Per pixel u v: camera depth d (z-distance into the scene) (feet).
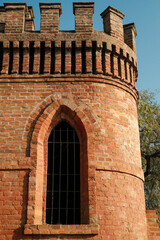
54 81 32.07
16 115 30.66
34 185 27.81
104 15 36.73
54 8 34.37
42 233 26.22
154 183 63.10
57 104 31.14
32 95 31.48
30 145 29.35
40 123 30.27
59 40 33.01
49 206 28.81
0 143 29.53
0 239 26.32
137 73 38.34
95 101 31.65
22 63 32.76
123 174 30.19
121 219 28.25
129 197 29.89
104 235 26.99
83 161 29.99
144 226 31.35
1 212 27.12
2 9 40.83
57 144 31.01
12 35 33.14
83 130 30.71
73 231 26.48
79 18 34.06
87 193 28.12
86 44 32.96
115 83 33.35
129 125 33.35
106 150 30.07
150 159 65.21
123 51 34.88
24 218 26.91
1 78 32.01
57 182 29.68
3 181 28.07
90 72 32.55
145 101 66.44
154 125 62.59
